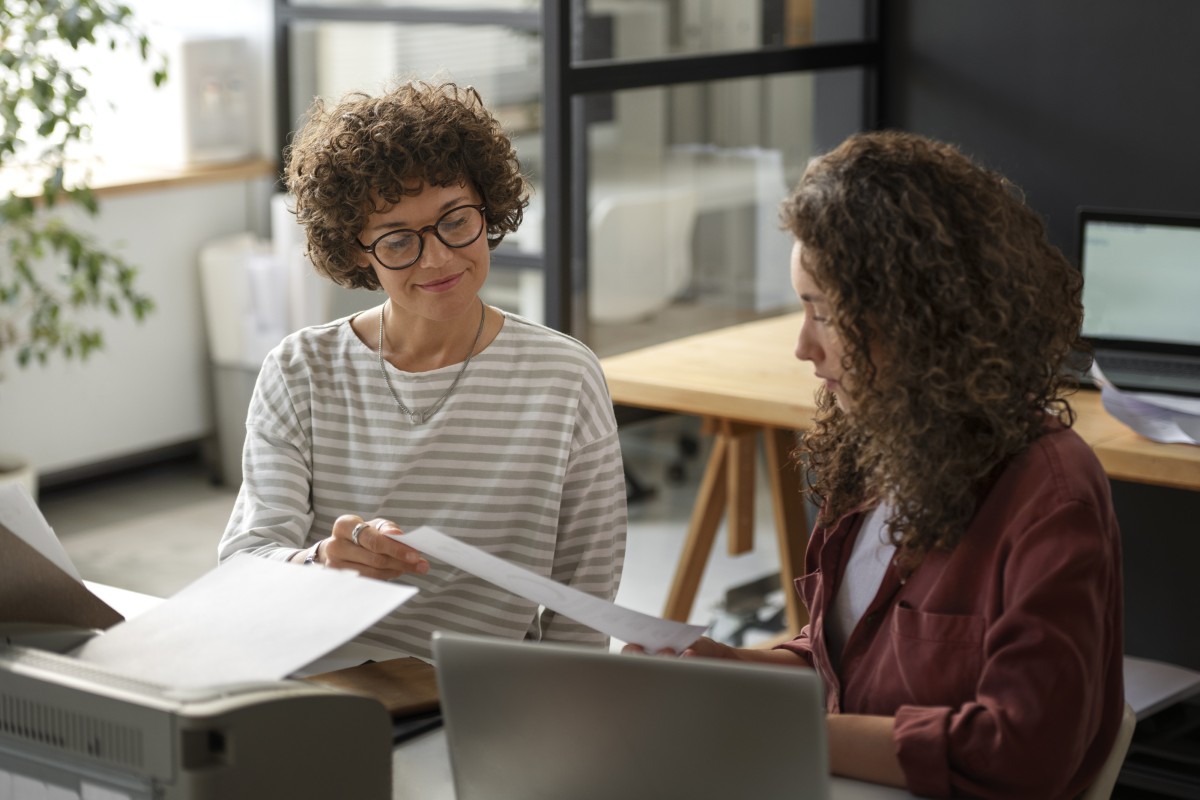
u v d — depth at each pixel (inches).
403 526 72.8
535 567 72.6
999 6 131.9
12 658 48.3
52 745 46.7
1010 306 51.1
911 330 50.8
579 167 132.6
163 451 204.7
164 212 193.0
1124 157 127.1
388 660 64.2
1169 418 95.9
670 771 45.4
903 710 51.8
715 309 149.0
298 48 199.5
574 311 135.3
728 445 124.3
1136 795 96.9
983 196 51.8
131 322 191.2
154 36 195.5
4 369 179.0
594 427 72.9
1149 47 124.3
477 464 72.5
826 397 60.8
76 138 157.2
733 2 138.2
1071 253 131.6
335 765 47.1
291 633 51.9
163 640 53.1
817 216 52.1
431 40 185.2
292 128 202.5
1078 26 127.6
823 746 43.1
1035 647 49.0
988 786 49.7
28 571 55.7
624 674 44.9
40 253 162.9
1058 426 53.6
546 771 47.2
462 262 69.6
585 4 128.3
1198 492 122.1
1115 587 53.4
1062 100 129.6
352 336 74.7
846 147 53.2
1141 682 87.7
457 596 71.7
